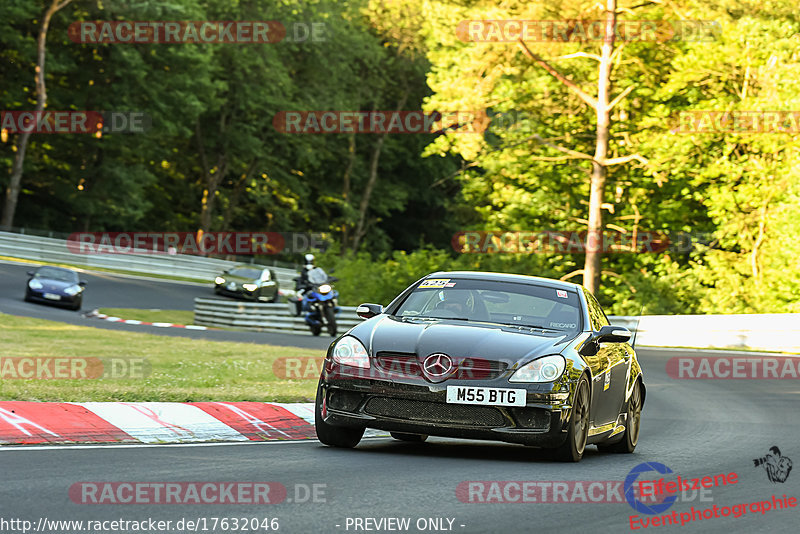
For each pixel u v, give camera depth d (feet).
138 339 246.06
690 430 149.38
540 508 79.46
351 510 74.95
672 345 356.38
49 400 124.26
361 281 444.55
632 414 128.57
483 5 441.27
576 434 107.76
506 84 471.62
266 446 111.96
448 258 457.68
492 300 118.93
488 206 552.00
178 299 498.28
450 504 79.20
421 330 108.88
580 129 508.12
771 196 442.91
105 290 494.18
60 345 213.46
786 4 448.65
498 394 102.99
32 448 99.19
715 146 458.09
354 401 106.83
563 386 104.32
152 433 114.83
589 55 437.58
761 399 199.72
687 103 481.46
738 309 436.35
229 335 312.71
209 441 115.03
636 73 478.18
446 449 117.29
